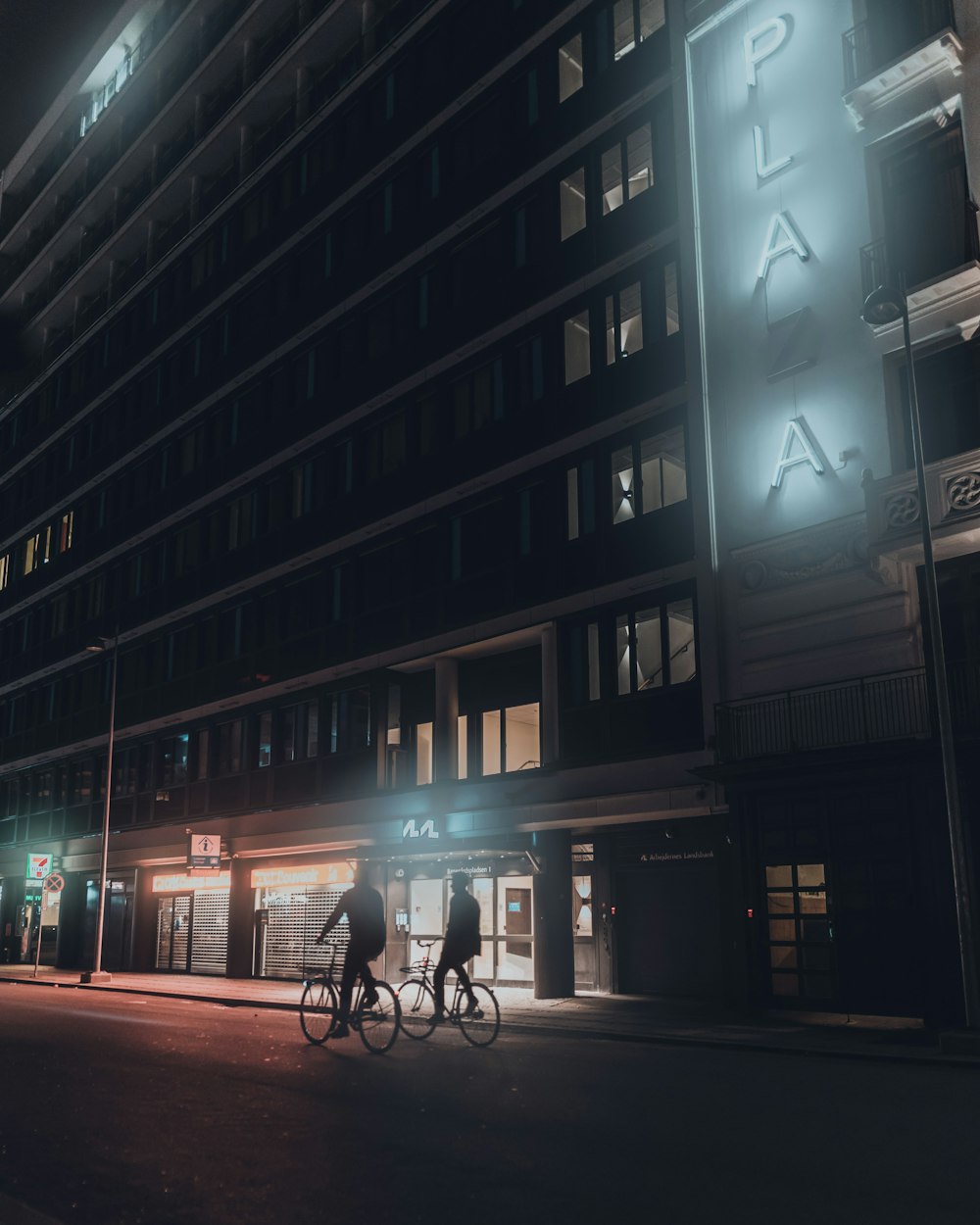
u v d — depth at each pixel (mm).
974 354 18469
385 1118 8555
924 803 16938
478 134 29172
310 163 35250
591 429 24516
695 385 22453
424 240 30109
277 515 34094
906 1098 10141
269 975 31469
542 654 25047
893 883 17188
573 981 23500
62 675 45281
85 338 46719
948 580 17953
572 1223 5641
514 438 26500
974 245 18328
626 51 25562
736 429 21734
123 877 39156
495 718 26938
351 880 28562
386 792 27953
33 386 50625
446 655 27531
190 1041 14633
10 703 49312
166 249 43156
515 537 26016
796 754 18109
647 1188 6387
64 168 49875
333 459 32219
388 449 30328
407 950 27266
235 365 37062
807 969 18094
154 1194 6289
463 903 14406
